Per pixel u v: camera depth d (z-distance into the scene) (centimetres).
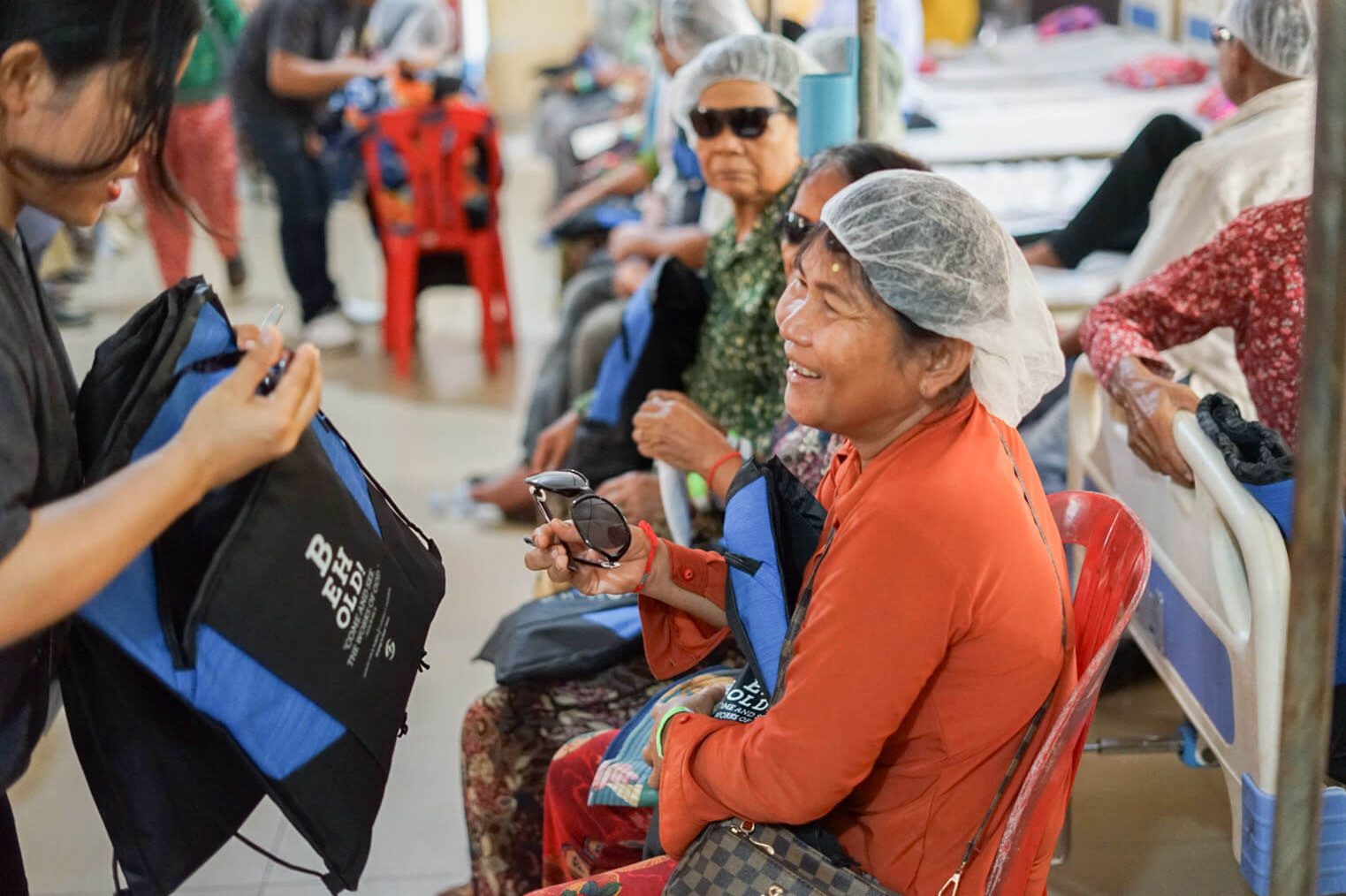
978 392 139
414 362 532
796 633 139
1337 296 108
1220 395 187
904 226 130
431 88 495
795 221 191
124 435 118
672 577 166
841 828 140
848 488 146
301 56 516
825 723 129
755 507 152
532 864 203
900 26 472
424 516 391
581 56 649
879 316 133
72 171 118
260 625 121
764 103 222
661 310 245
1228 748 175
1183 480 186
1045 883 147
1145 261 250
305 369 112
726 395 234
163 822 128
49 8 112
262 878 239
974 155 404
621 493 241
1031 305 140
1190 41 538
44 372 120
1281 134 235
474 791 201
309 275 545
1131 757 259
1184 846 234
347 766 130
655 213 406
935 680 133
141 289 614
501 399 489
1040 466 284
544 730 200
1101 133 419
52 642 125
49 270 607
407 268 506
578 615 207
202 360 123
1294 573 116
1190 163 243
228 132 546
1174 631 197
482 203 507
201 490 110
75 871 242
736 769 136
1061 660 136
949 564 127
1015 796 136
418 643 144
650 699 194
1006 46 596
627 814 181
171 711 126
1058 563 141
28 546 104
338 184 574
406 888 237
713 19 319
